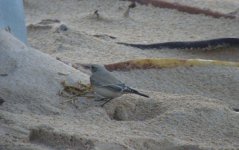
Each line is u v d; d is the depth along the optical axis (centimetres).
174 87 1287
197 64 1355
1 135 886
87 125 964
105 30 1747
